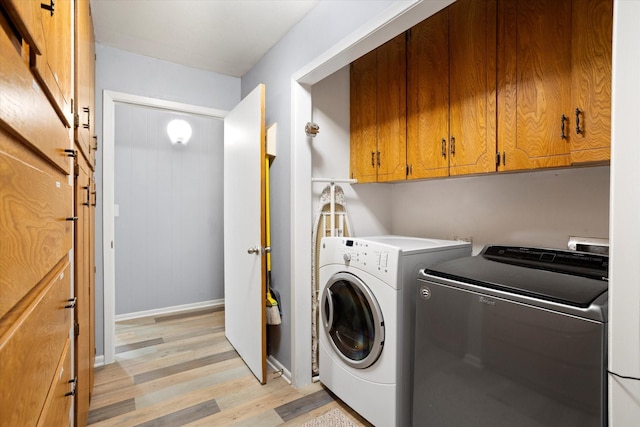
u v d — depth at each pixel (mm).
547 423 1025
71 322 1020
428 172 1845
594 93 1140
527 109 1383
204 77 2768
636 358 720
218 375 2217
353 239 1837
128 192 3279
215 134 3748
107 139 2379
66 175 875
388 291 1572
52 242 633
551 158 1304
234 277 2590
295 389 2061
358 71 2361
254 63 2631
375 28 1446
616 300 747
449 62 1720
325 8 1787
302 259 2100
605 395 914
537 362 1050
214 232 3744
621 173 733
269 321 2199
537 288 1100
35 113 513
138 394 1982
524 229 1797
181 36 2230
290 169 2119
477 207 2037
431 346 1397
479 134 1577
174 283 3533
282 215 2246
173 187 3512
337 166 2391
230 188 2678
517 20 1419
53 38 647
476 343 1225
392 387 1553
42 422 575
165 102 2590
